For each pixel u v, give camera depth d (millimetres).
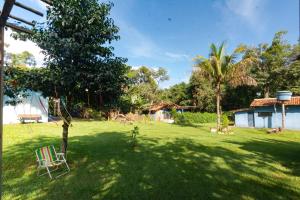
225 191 5371
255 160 8352
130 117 29938
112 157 8625
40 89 6637
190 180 6102
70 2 5984
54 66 6352
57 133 15289
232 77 19078
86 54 6203
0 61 3029
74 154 9062
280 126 22609
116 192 5289
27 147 10305
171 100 50750
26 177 6336
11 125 19094
